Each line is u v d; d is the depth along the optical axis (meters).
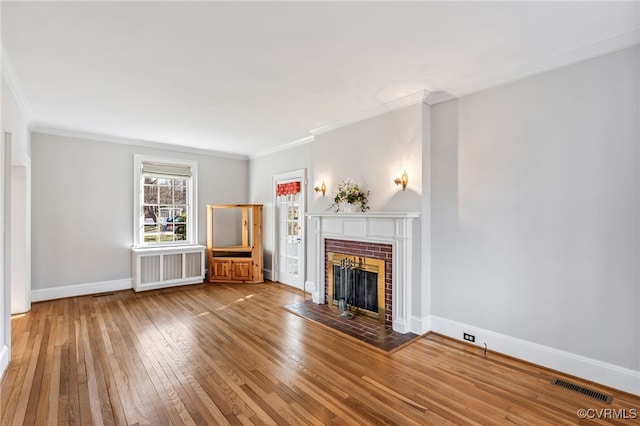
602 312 2.46
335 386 2.45
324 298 4.57
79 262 5.00
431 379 2.56
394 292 3.58
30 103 3.64
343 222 4.18
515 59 2.66
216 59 2.64
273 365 2.77
